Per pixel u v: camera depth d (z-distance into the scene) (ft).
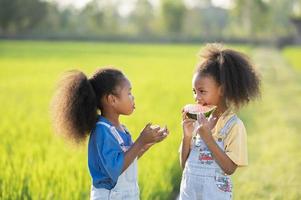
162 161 30.37
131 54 193.36
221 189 16.78
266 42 317.42
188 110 16.85
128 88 16.57
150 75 105.19
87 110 16.29
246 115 56.90
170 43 331.16
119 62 147.43
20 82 92.02
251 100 16.89
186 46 293.43
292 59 169.17
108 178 16.25
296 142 43.50
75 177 27.12
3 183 26.27
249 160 37.19
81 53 192.75
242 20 451.94
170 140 35.83
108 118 16.74
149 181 26.30
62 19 444.14
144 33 428.56
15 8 371.35
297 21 333.01
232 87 16.53
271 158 37.55
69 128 16.44
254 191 29.12
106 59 159.94
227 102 16.80
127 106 16.60
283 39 321.52
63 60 151.84
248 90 16.65
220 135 16.84
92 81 16.61
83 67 125.70
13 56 167.22
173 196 28.89
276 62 161.48
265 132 48.44
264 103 69.46
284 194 28.89
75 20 490.90
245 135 16.93
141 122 43.78
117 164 15.87
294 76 113.60
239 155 16.65
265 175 32.78
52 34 344.28
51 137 39.83
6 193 25.57
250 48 245.45
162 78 98.02
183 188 17.37
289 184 30.73
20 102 65.77
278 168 34.60
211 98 16.75
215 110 17.19
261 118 57.16
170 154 32.32
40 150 34.63
